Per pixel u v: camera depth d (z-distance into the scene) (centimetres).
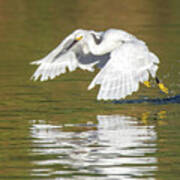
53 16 3438
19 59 2339
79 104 1656
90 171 1102
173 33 2855
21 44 2670
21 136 1341
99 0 4088
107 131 1371
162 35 2803
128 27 3027
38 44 2658
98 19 3291
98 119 1486
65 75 2103
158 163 1140
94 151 1223
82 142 1287
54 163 1153
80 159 1165
